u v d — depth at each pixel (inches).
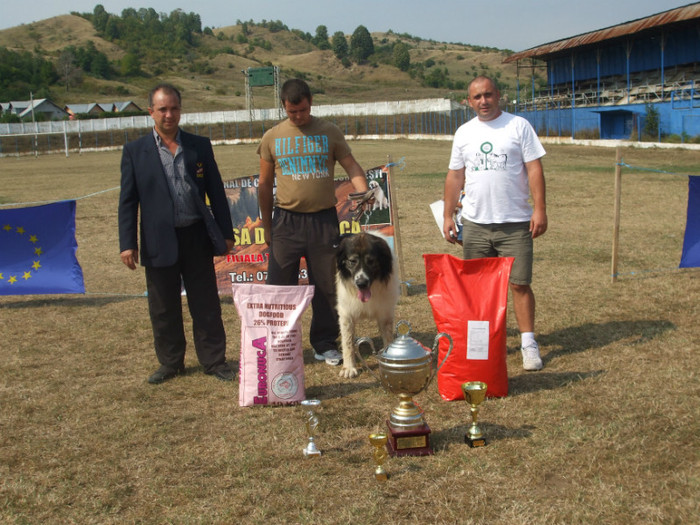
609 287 274.8
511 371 186.7
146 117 2819.9
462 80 6181.1
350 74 6515.8
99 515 119.8
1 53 4968.0
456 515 114.7
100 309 276.1
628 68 1513.3
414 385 138.3
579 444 138.9
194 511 119.6
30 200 684.7
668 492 118.6
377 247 190.9
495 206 186.2
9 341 232.7
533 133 183.2
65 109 3757.4
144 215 180.9
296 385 168.9
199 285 189.2
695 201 273.7
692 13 1262.3
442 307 166.1
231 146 2281.0
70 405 172.4
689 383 168.2
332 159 199.3
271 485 127.4
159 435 152.4
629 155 1091.9
